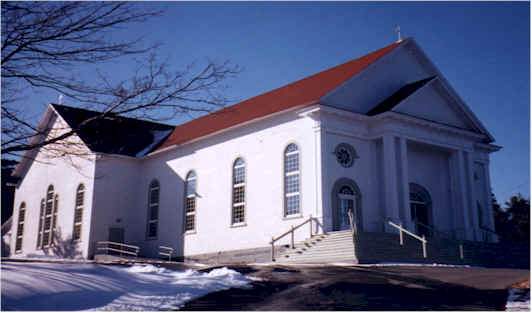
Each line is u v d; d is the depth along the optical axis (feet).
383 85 100.94
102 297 41.65
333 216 87.10
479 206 115.14
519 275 59.98
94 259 114.01
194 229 109.09
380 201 93.45
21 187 147.54
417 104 98.78
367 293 47.03
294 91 107.34
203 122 126.31
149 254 119.03
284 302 42.29
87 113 50.60
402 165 92.73
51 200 133.80
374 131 94.99
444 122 103.09
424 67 108.27
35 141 51.62
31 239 137.80
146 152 126.62
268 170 95.40
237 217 100.12
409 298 45.24
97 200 119.85
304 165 89.71
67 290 41.96
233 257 97.81
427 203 101.60
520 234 180.65
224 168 104.63
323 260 78.38
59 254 124.77
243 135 101.96
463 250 87.97
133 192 125.29
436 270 65.00
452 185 103.96
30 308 37.63
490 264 89.76
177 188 115.75
